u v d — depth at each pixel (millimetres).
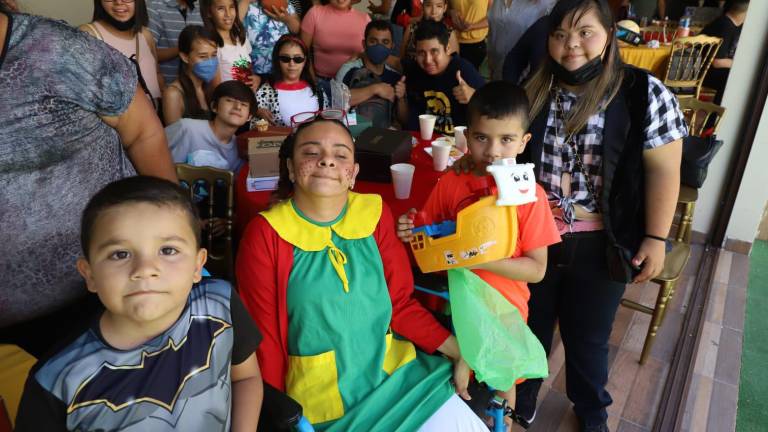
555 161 1519
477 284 1308
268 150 1859
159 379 838
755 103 2758
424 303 1545
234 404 975
